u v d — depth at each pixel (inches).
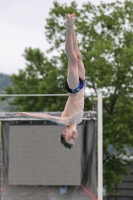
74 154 1106.1
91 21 1815.9
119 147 1825.8
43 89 1776.6
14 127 1120.2
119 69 1724.9
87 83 1748.3
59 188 1108.5
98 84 1681.8
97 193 1111.6
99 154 1075.3
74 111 570.9
